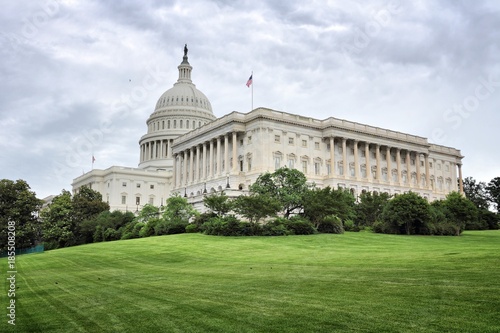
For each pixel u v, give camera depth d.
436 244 52.53
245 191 87.19
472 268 22.38
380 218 80.56
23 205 87.12
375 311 15.27
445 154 140.75
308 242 54.75
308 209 71.38
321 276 23.97
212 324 14.97
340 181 106.31
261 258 39.03
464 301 15.66
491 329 12.51
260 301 18.22
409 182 123.00
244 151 104.81
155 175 146.50
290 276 24.81
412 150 125.69
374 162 118.69
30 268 43.69
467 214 85.31
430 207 76.69
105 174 145.38
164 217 77.12
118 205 138.25
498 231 85.88
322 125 110.31
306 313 15.63
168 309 17.80
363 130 113.75
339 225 70.50
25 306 20.81
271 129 101.88
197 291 21.80
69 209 96.00
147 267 38.47
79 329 15.54
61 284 29.05
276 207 66.19
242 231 64.12
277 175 77.19
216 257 42.84
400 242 56.62
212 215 73.56
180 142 128.50
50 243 91.81
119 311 18.09
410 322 13.70
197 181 116.81
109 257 48.47
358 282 21.05
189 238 62.16
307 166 106.25
